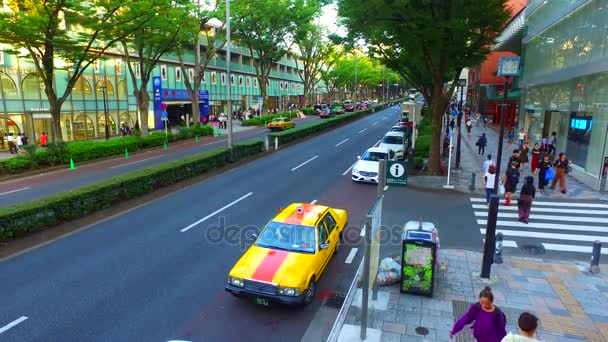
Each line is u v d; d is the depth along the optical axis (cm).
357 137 3528
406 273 800
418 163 2091
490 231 845
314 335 674
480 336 536
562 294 807
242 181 1848
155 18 2433
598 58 1655
